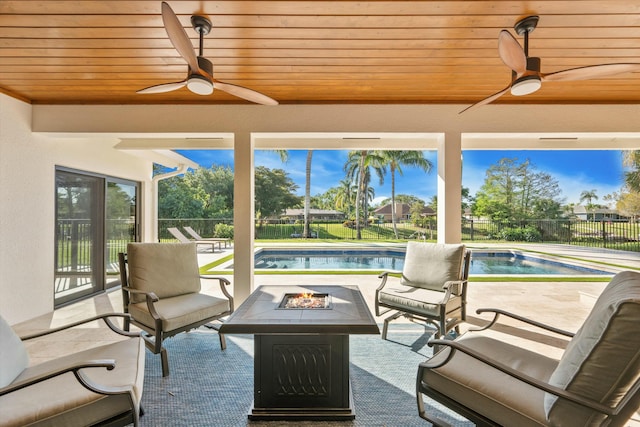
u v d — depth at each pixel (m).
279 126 3.79
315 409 1.92
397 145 5.18
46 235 3.85
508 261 9.80
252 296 2.48
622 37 2.37
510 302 4.13
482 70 2.98
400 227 20.45
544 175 18.25
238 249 3.82
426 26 2.25
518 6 2.02
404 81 3.24
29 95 3.55
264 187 21.66
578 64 2.82
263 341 1.93
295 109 3.79
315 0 1.96
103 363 1.34
